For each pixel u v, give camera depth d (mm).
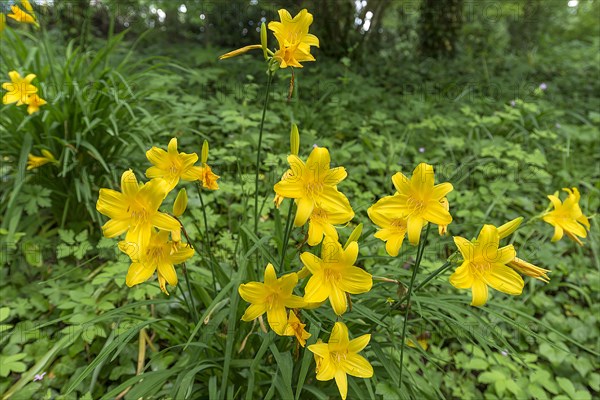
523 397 2139
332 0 5949
